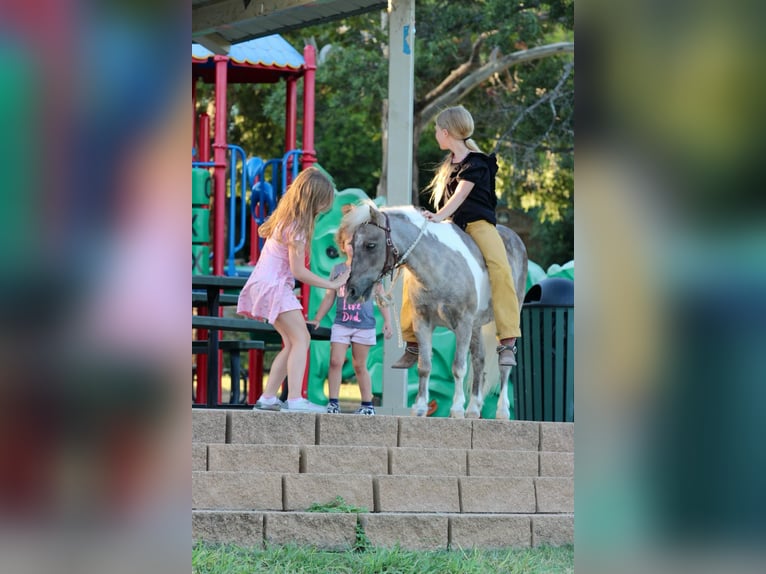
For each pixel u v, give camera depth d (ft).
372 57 101.86
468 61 102.12
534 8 101.50
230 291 54.54
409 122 36.60
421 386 31.89
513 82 109.09
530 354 38.63
